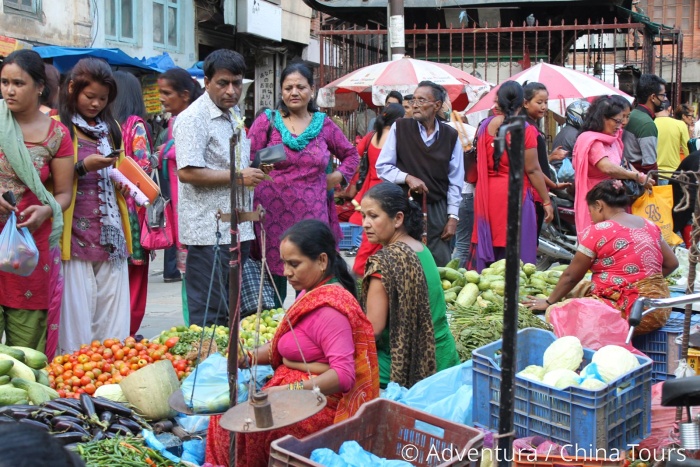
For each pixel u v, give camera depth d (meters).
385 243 4.32
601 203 4.89
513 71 13.95
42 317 4.76
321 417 3.45
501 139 2.20
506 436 2.36
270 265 5.58
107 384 4.16
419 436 3.10
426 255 4.30
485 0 12.70
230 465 3.17
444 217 6.46
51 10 11.38
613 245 4.75
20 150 4.52
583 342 4.21
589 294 5.29
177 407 3.35
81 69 4.91
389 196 4.25
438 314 4.30
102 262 5.16
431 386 3.84
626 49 13.14
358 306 3.45
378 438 3.19
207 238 5.08
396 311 4.07
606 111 6.66
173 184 6.02
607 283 4.76
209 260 5.12
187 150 4.95
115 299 5.25
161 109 11.54
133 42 13.42
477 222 6.73
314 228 3.51
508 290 2.29
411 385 4.15
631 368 3.47
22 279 4.61
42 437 1.28
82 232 4.99
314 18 19.95
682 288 5.44
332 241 3.56
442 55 14.19
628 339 2.64
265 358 3.67
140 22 13.56
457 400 3.67
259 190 5.56
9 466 1.23
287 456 2.77
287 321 3.43
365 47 14.23
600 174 6.70
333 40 13.54
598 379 3.40
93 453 3.33
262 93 18.23
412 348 4.12
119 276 5.26
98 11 12.45
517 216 2.24
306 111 5.76
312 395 3.01
